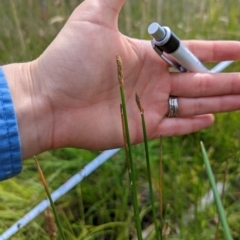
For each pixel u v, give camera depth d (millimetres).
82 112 240
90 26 223
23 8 398
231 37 376
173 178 302
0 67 234
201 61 275
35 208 282
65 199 303
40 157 334
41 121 235
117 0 220
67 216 297
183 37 374
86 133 246
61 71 228
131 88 250
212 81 256
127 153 171
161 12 382
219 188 300
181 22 388
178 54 238
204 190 296
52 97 232
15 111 227
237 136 333
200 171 296
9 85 231
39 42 389
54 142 243
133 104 253
